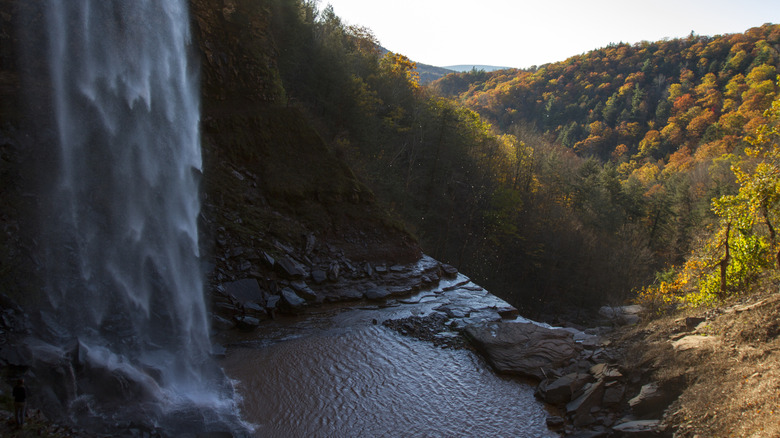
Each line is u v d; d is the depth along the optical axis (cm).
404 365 1698
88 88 1838
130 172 1914
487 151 6544
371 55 6228
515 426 1352
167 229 1994
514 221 5462
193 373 1455
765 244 2019
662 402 1273
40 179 1602
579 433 1286
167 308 1714
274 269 2267
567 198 7656
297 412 1345
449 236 4831
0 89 1650
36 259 1448
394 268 2712
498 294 4897
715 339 1394
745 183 2017
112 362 1278
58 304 1403
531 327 1977
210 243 2177
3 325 1234
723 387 1162
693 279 2478
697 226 5909
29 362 1132
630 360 1513
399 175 4684
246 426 1243
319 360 1681
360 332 1958
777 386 1051
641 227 7094
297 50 4050
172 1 2350
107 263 1641
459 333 2008
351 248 2727
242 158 2684
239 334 1836
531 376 1628
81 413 1084
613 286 5075
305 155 2931
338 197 2856
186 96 2438
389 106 5653
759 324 1343
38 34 1745
